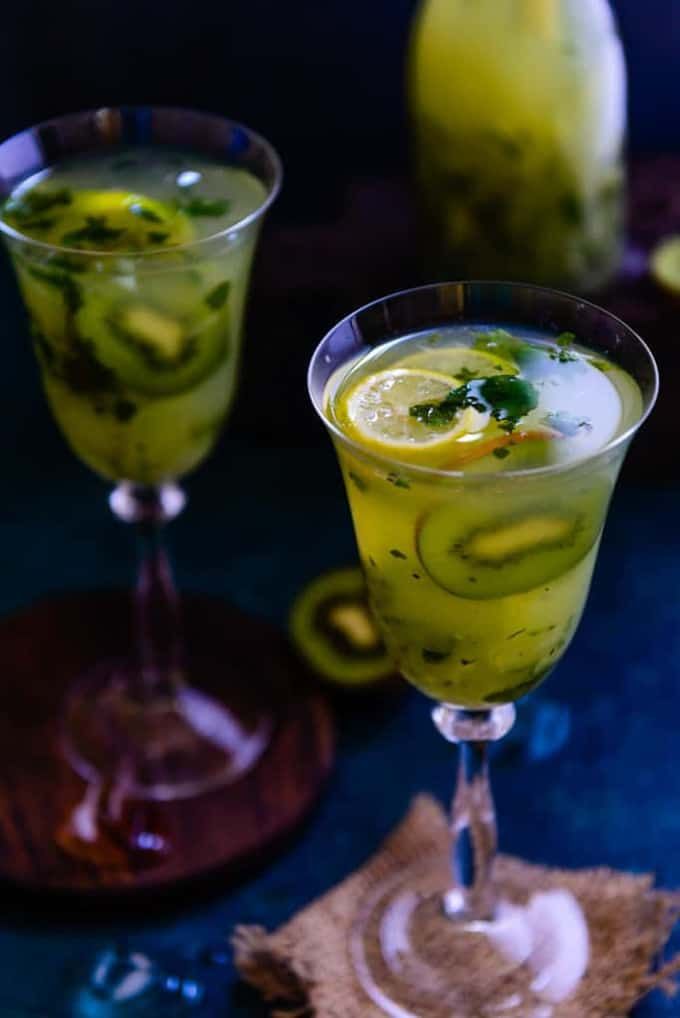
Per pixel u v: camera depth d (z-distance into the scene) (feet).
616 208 3.09
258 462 3.33
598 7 2.96
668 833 2.79
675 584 3.11
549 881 2.74
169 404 2.67
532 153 2.99
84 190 2.76
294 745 2.90
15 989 2.64
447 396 2.38
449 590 2.34
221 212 2.70
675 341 3.11
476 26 2.93
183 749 2.91
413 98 3.04
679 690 2.96
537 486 2.27
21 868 2.74
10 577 3.16
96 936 2.70
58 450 3.35
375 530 2.37
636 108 3.42
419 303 2.46
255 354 3.25
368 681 2.92
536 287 2.45
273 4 3.34
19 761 2.91
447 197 3.06
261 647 3.04
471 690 2.44
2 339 3.52
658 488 3.26
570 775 2.86
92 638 3.07
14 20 3.37
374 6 3.34
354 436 2.34
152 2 3.35
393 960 2.67
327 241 3.24
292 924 2.66
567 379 2.40
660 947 2.63
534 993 2.63
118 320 2.59
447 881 2.75
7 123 3.48
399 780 2.87
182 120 2.82
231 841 2.77
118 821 2.80
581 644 3.02
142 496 2.85
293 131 3.48
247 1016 2.61
